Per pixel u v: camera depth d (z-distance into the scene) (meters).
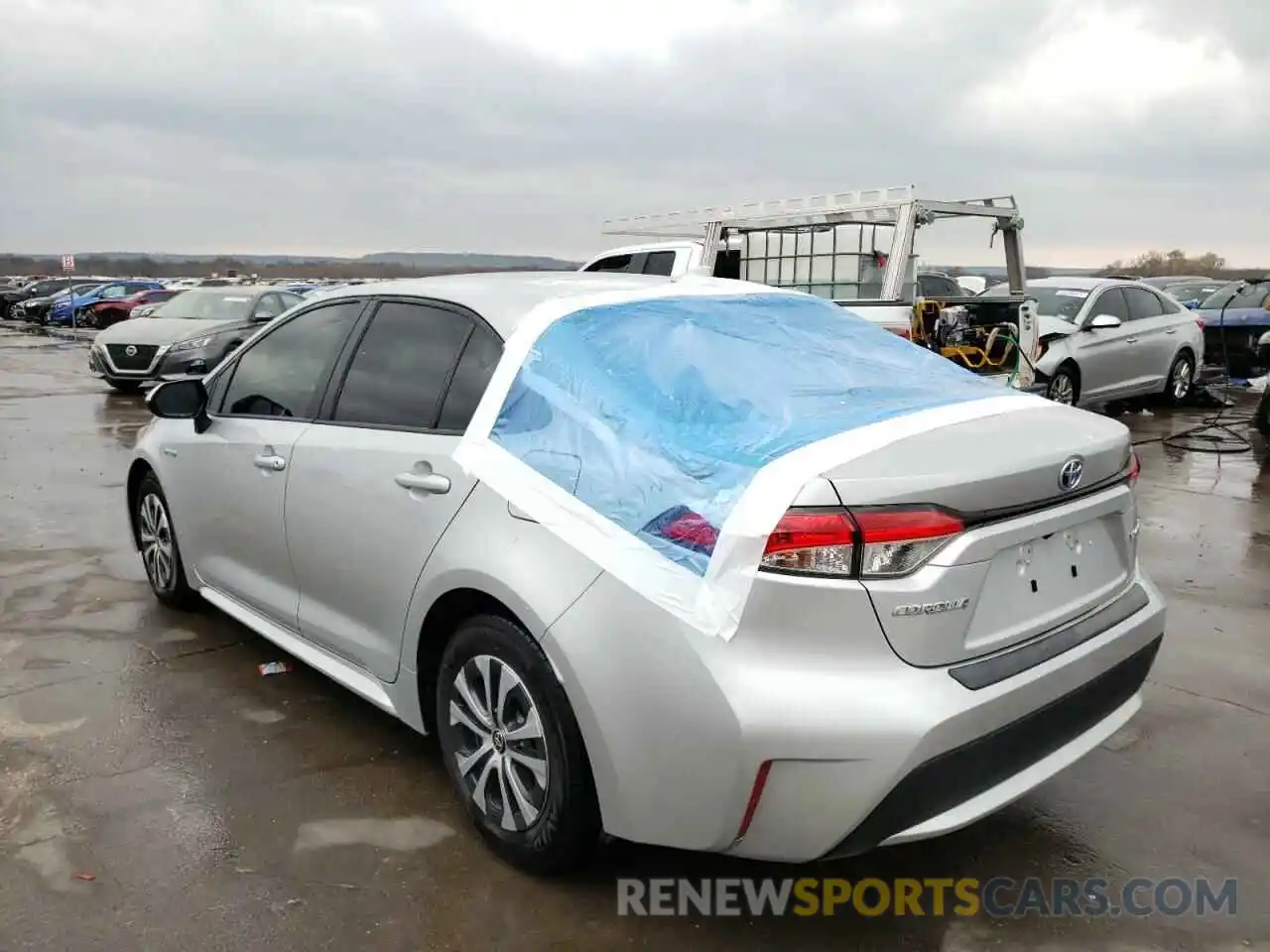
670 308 3.21
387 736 3.63
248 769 3.37
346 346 3.60
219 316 15.01
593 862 2.86
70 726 3.66
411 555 3.02
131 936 2.51
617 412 2.69
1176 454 9.72
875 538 2.21
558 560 2.56
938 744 2.21
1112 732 2.79
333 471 3.36
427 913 2.64
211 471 4.11
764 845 2.31
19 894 2.67
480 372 3.06
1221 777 3.41
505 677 2.74
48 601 5.04
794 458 2.34
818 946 2.55
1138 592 2.96
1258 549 6.27
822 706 2.19
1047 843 3.02
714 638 2.27
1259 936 2.60
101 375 14.31
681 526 2.37
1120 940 2.59
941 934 2.61
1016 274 9.07
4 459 9.14
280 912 2.62
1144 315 12.36
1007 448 2.50
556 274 3.72
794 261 9.87
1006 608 2.45
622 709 2.39
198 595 4.82
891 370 3.15
